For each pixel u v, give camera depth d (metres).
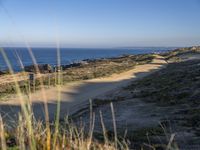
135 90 47.62
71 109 37.12
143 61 114.38
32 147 4.29
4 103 30.61
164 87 44.56
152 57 122.31
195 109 28.47
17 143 5.95
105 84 60.12
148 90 45.22
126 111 32.28
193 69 59.00
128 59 127.62
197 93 34.97
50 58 172.00
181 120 24.89
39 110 23.05
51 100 40.41
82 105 39.16
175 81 47.12
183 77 49.53
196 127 22.05
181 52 133.25
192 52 126.50
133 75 74.81
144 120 27.61
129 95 43.78
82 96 46.81
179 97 35.25
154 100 36.03
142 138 18.66
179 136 19.70
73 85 55.19
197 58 106.56
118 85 58.09
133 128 24.62
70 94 47.16
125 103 36.59
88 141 5.33
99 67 97.12
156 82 51.44
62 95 44.25
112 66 99.25
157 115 28.95
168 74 59.66
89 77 67.94
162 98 36.31
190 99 33.38
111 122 27.58
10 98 37.47
